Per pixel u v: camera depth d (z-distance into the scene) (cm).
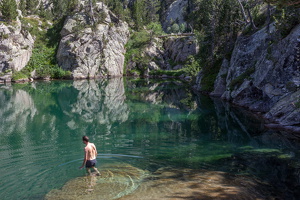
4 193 714
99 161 957
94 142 1218
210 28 3619
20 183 775
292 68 1633
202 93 3066
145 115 1912
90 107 2306
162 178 779
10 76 4747
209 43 3694
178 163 929
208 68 3397
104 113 2020
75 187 733
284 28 1789
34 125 1614
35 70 5306
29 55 5453
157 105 2348
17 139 1286
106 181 771
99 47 5962
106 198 661
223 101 2438
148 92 3309
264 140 1220
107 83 4594
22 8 6775
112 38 6400
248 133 1359
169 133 1384
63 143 1206
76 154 1040
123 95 3062
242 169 855
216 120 1697
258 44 2222
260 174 807
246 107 2064
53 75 5450
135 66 6531
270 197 639
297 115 1383
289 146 1110
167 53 6694
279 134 1322
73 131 1450
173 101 2555
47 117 1881
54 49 5931
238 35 2842
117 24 6912
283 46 1745
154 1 9188
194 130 1449
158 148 1118
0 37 4772
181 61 6216
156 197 643
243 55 2366
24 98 2791
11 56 4866
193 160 959
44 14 6988
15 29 5091
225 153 1038
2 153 1059
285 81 1661
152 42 6819
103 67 5934
